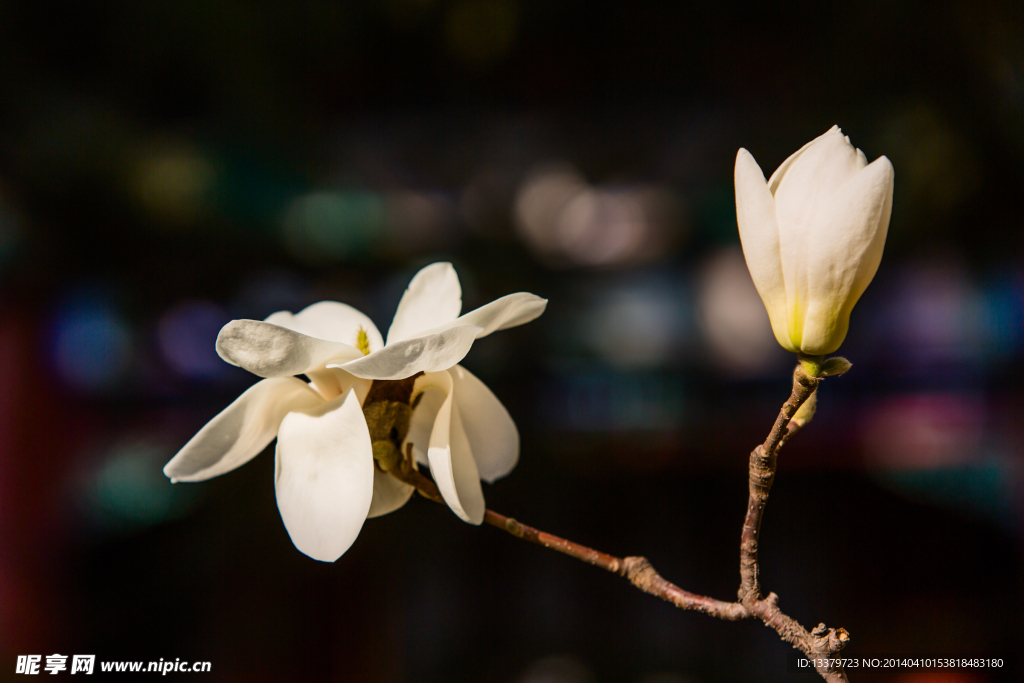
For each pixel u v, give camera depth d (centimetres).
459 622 240
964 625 202
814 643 92
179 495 225
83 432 218
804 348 90
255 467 230
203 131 230
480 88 276
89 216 213
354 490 91
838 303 90
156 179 217
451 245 272
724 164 276
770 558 237
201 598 216
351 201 268
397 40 256
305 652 221
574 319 274
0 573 201
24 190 202
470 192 278
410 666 229
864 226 89
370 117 275
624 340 279
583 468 256
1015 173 220
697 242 288
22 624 199
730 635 234
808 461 251
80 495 214
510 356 262
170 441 233
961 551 226
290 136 245
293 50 238
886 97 240
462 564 251
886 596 218
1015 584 212
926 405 251
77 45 212
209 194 225
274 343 90
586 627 240
